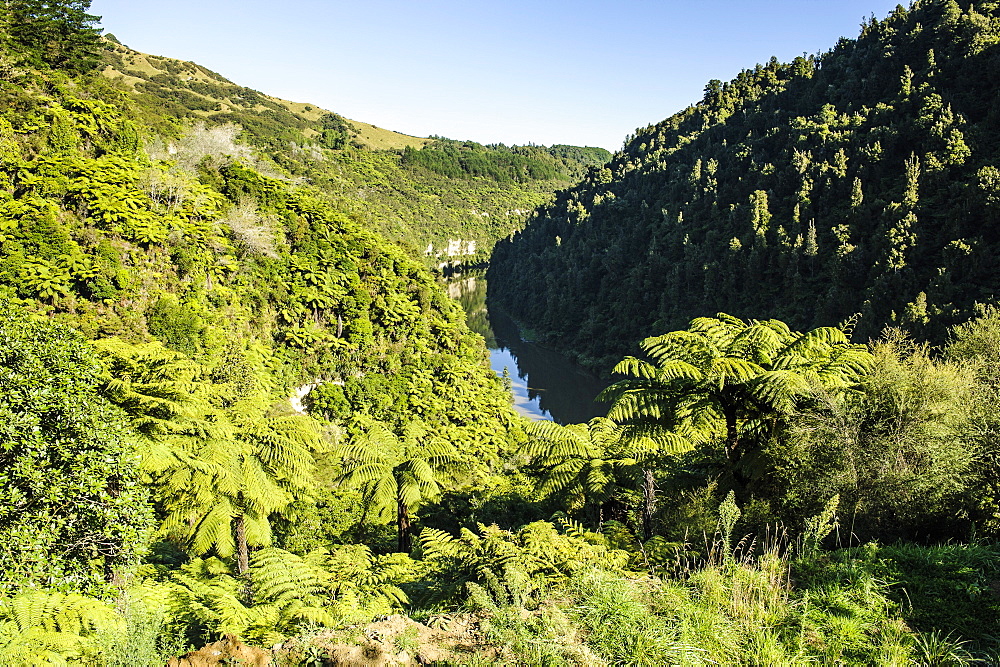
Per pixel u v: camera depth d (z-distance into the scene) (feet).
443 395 111.55
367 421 45.19
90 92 123.34
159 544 37.06
